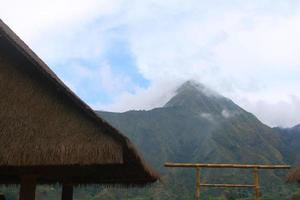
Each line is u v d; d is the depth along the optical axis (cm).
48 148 510
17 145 507
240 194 4200
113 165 651
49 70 586
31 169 622
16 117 530
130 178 771
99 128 533
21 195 613
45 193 2953
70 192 945
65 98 550
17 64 564
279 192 4797
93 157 511
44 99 550
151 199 4816
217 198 4234
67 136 525
